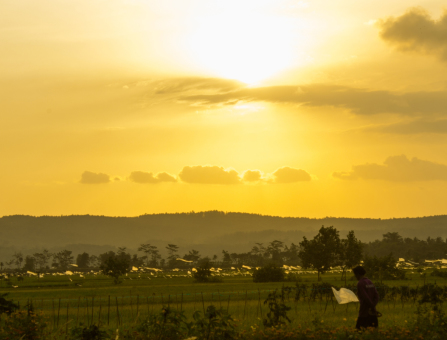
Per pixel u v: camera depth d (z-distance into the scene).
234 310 38.62
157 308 45.62
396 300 45.06
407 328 17.20
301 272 194.00
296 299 48.59
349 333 15.92
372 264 113.38
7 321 17.98
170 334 16.59
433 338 15.84
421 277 119.75
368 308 17.03
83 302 60.06
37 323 18.28
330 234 108.25
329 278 130.12
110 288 102.94
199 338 15.76
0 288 114.38
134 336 18.02
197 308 43.12
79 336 16.72
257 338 16.66
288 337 16.48
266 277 123.00
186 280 149.75
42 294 83.25
